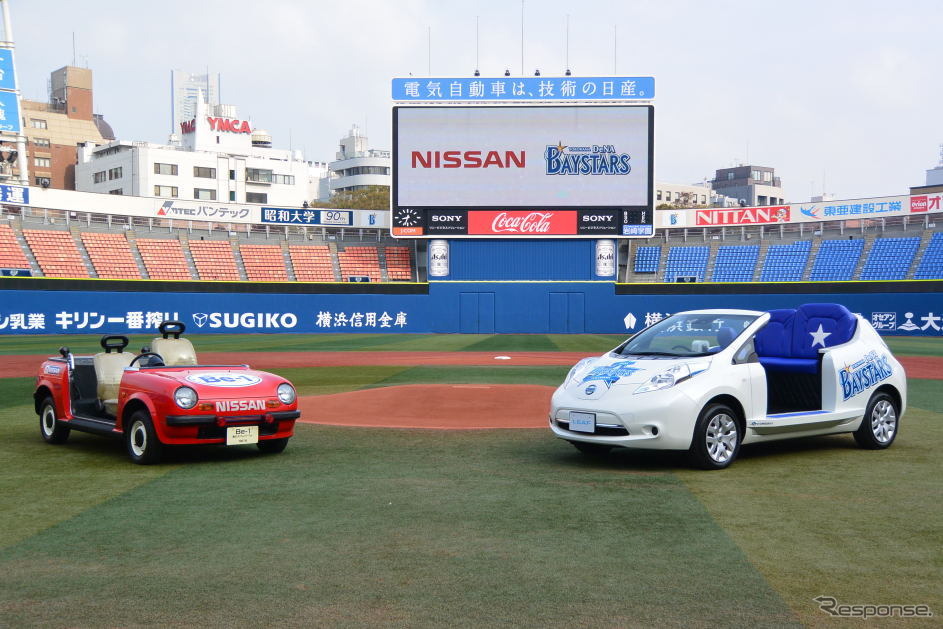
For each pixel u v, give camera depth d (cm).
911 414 1251
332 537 582
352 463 863
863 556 538
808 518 632
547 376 1948
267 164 8931
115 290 4216
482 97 4450
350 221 5075
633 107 4425
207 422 841
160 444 842
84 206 4619
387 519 632
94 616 438
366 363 2439
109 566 520
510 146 4478
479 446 968
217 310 4419
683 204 11488
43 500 700
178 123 12600
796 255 4966
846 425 918
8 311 3994
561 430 855
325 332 4575
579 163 4462
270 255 5116
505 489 735
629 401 796
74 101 9775
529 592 472
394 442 998
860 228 5012
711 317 924
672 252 5216
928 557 536
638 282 4762
